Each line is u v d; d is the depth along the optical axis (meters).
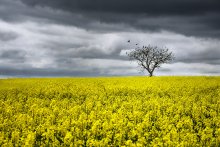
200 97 23.61
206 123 14.48
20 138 11.63
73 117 15.39
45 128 13.45
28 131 12.41
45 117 16.30
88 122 14.36
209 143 11.17
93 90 27.06
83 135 12.33
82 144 11.45
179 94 25.61
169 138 11.14
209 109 18.80
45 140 11.72
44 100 21.94
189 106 19.25
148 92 27.20
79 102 21.22
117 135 11.76
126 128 13.27
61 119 15.31
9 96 24.27
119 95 25.80
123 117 15.26
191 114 17.69
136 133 12.34
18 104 19.44
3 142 11.27
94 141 11.05
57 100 22.16
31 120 14.61
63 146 11.10
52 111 17.59
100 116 15.61
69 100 22.61
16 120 14.74
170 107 18.12
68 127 13.43
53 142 11.29
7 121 14.67
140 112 16.44
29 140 11.07
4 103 20.14
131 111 18.05
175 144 10.59
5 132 13.20
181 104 20.17
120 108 17.78
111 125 13.27
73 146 10.94
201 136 11.80
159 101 21.14
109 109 18.23
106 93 26.56
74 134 12.39
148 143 11.69
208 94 25.62
